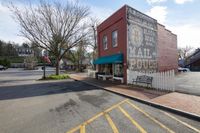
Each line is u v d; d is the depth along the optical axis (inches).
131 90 476.4
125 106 318.3
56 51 997.8
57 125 221.0
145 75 532.4
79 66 1985.7
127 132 195.3
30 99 394.3
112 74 763.4
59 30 977.5
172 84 445.4
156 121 232.5
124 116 256.1
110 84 628.4
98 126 215.2
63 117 254.4
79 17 1019.3
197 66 2043.6
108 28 799.1
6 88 581.9
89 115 262.7
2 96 435.2
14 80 897.5
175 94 402.0
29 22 918.4
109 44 788.6
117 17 695.7
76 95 438.6
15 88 581.6
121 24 671.8
